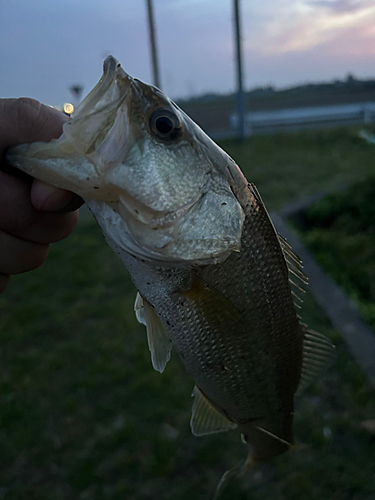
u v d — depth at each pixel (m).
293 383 0.22
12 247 0.16
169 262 0.17
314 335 0.22
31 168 0.14
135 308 0.21
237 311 0.18
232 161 0.18
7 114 0.14
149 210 0.16
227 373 0.20
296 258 0.21
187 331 0.19
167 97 0.16
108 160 0.15
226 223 0.17
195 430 0.23
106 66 0.15
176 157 0.16
